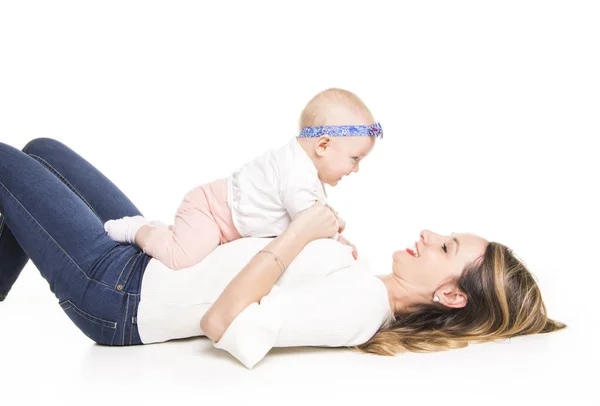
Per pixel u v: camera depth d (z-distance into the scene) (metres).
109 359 3.21
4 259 3.90
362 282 3.35
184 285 3.30
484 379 2.99
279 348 3.41
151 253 3.40
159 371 3.05
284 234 3.22
